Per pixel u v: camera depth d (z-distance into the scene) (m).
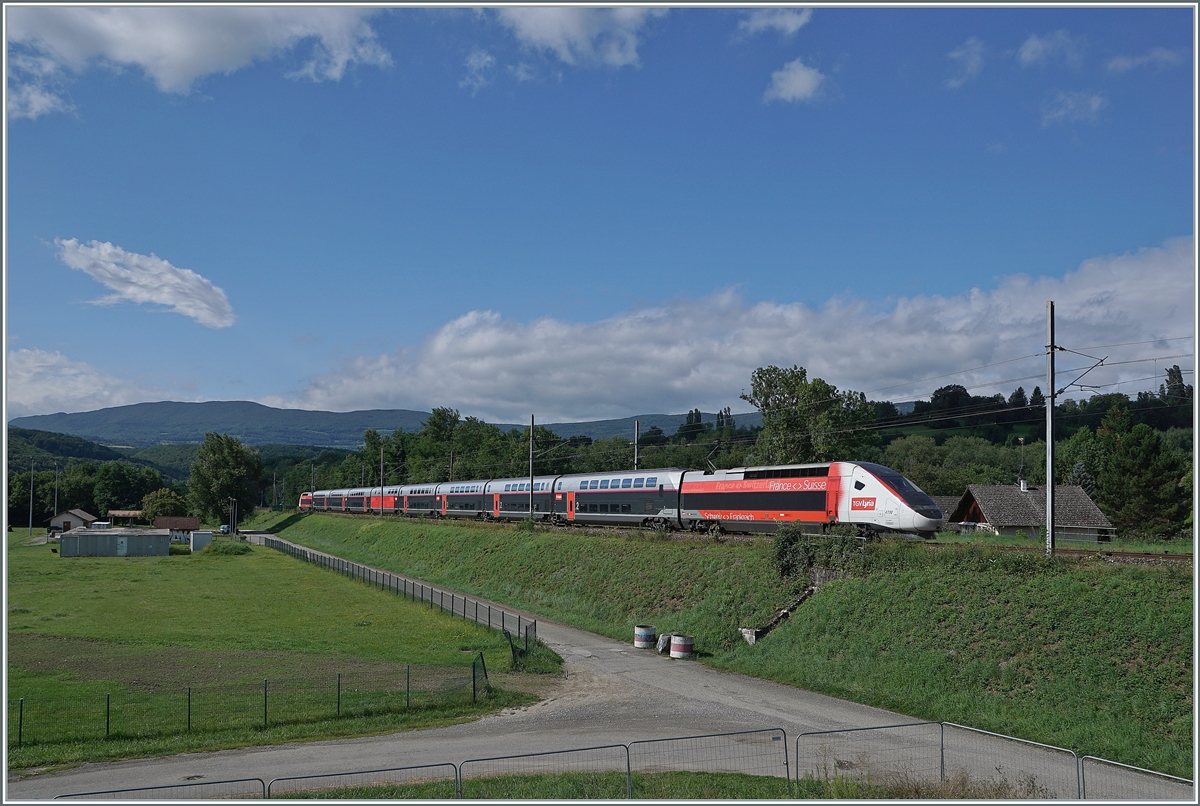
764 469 47.69
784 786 18.33
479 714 26.12
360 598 55.97
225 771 20.03
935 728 24.11
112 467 174.00
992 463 118.19
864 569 34.31
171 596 57.34
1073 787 18.42
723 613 38.09
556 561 55.16
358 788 18.17
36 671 32.62
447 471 133.00
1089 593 26.27
